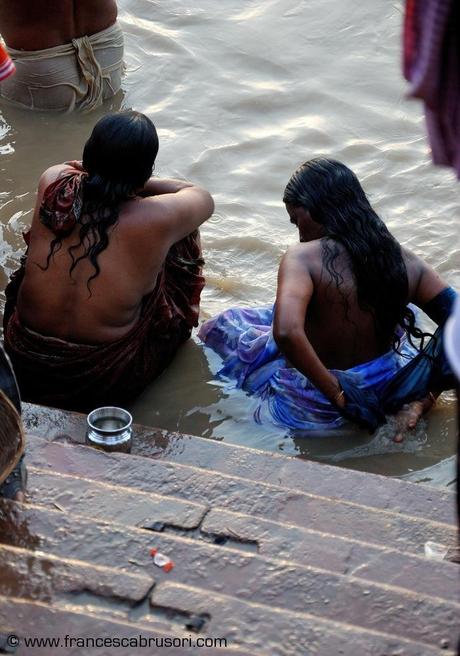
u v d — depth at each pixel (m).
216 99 7.95
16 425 3.13
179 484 3.67
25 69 7.63
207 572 2.95
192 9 9.09
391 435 4.89
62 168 4.93
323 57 8.45
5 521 3.07
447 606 2.85
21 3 7.32
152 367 5.20
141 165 4.68
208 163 7.18
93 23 7.62
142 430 4.36
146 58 8.47
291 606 2.86
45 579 2.79
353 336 4.82
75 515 3.13
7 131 7.57
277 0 9.18
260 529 3.30
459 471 2.33
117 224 4.74
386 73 8.22
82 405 5.11
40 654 2.50
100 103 7.91
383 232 4.75
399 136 7.50
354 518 3.55
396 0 9.09
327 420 4.95
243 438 4.94
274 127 7.62
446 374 4.92
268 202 6.82
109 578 2.80
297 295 4.61
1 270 6.07
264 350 5.18
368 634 2.63
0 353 3.28
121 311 4.89
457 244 6.32
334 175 4.82
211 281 6.07
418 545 3.46
